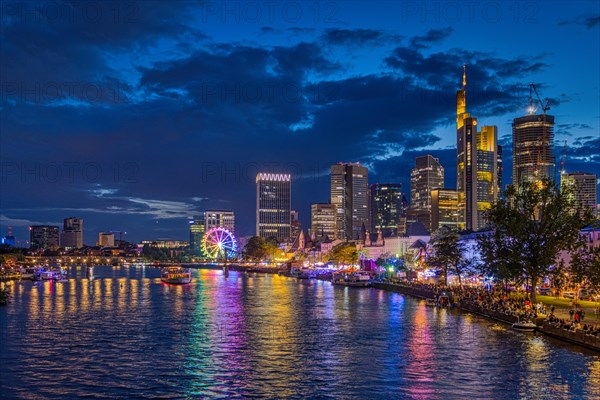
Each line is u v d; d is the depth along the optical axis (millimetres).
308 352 91250
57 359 86500
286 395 68125
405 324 119125
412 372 77875
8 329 115250
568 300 138250
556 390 69125
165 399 66812
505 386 70812
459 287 169125
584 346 90688
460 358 85312
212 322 125688
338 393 68750
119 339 103438
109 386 71812
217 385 72312
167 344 98562
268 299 183875
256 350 93188
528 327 106562
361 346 95562
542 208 123000
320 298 186000
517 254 118750
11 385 72125
